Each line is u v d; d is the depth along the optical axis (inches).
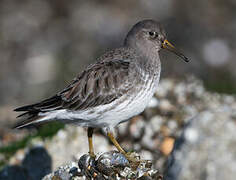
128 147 569.6
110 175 363.3
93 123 420.2
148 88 424.5
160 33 457.7
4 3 1422.2
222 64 1141.1
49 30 1331.2
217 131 302.7
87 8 1401.3
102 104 411.2
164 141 569.0
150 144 569.3
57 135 585.3
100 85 412.2
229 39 1243.2
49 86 1080.8
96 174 370.9
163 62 1102.4
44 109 414.6
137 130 586.6
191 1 1375.5
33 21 1358.3
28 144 614.9
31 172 548.1
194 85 699.4
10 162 579.8
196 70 1103.6
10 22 1350.9
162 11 1347.2
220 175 287.3
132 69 418.0
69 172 388.5
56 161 545.6
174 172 303.1
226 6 1381.6
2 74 1157.1
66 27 1333.7
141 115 611.2
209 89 829.8
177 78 728.3
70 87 418.9
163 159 548.1
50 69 1153.4
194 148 301.0
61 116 418.6
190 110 613.0
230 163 288.7
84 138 567.8
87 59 1184.8
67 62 1176.8
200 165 294.0
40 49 1253.7
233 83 999.6
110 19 1334.9
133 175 365.7
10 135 700.7
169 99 647.8
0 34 1306.6
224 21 1321.4
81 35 1293.1
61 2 1411.2
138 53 438.3
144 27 450.0
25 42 1283.2
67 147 558.6
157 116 605.9
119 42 1245.7
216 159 291.9
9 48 1266.0
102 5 1411.2
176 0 1369.3
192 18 1315.2
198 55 1167.6
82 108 413.7
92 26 1321.4
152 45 451.8
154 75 434.9
